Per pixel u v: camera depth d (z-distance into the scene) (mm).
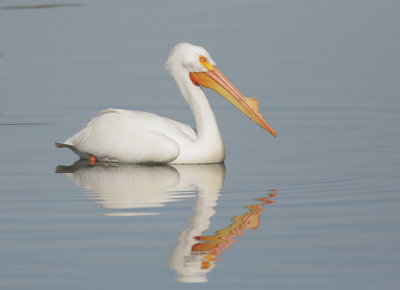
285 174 14406
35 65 23031
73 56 23844
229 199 12828
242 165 15250
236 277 9711
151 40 24938
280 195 13008
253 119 15422
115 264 10109
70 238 11070
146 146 15297
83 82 21500
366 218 11703
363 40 24844
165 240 10914
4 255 10438
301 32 25859
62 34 26156
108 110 16188
